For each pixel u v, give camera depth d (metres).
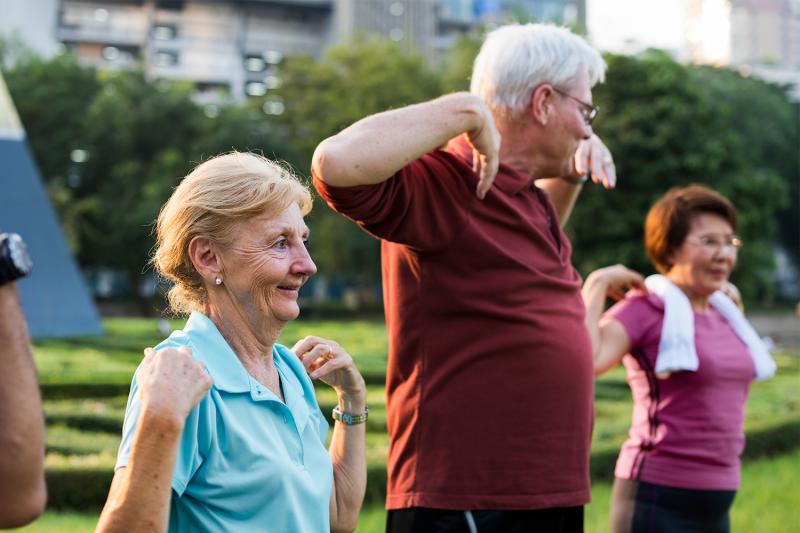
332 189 2.22
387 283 2.68
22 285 15.05
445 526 2.49
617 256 23.69
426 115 2.29
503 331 2.51
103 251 31.16
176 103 31.62
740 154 25.30
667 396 3.31
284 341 12.50
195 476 1.81
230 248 1.93
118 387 8.66
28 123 33.41
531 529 2.51
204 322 1.93
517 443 2.49
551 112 2.72
